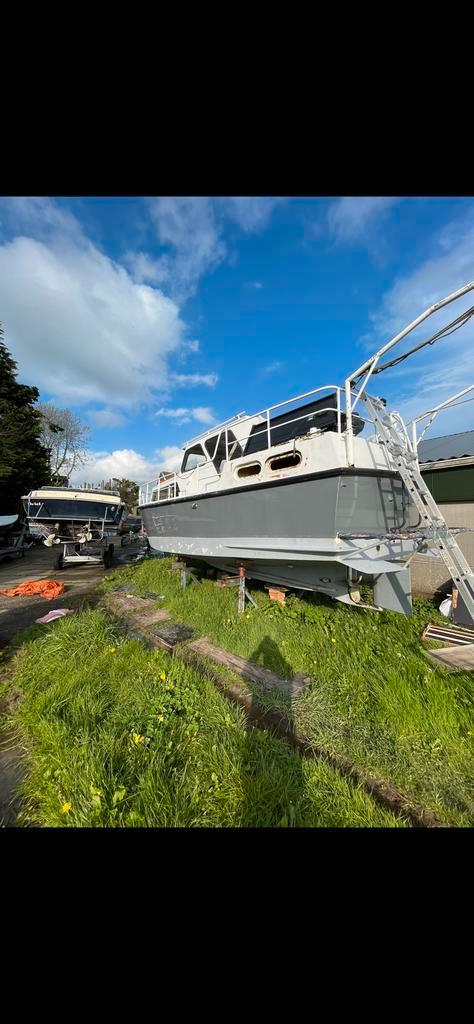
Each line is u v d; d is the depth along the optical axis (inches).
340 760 79.9
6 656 140.8
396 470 137.3
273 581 186.1
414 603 191.0
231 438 187.6
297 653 131.6
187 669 119.9
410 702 92.2
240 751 77.6
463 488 210.2
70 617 175.9
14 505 557.9
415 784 71.4
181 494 221.5
